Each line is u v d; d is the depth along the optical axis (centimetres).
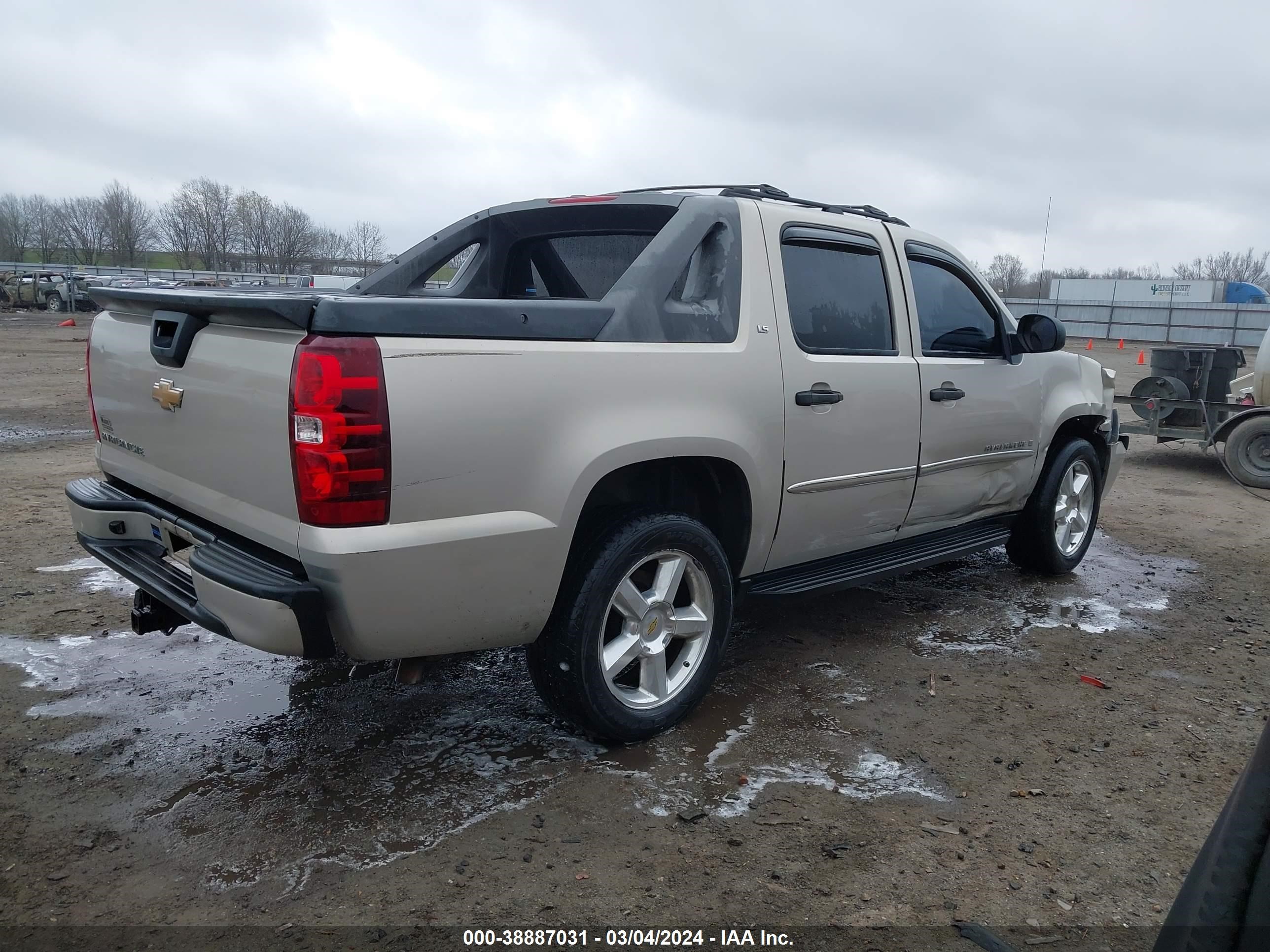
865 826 280
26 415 1097
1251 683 404
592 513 312
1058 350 507
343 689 364
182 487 296
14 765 300
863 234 400
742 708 358
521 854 260
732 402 328
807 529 372
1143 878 261
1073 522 547
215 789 290
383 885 245
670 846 266
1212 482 923
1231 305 4062
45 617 429
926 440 415
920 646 434
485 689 368
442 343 257
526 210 418
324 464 241
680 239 328
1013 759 327
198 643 406
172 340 284
